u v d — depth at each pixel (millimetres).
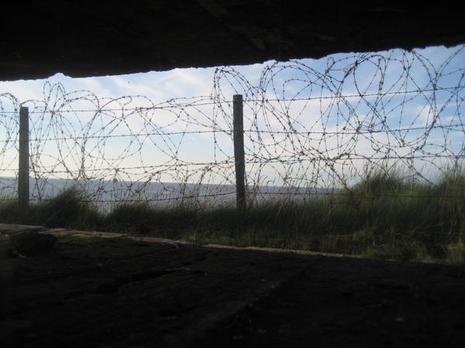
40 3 2330
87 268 2883
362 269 2963
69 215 6828
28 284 2500
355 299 2326
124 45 2785
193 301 2162
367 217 5555
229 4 2244
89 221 6594
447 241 4996
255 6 2258
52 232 4953
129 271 2816
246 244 5062
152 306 2098
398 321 2023
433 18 2277
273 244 5074
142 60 3033
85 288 2422
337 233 5477
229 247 4008
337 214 5656
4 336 1762
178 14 2377
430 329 1937
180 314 2002
